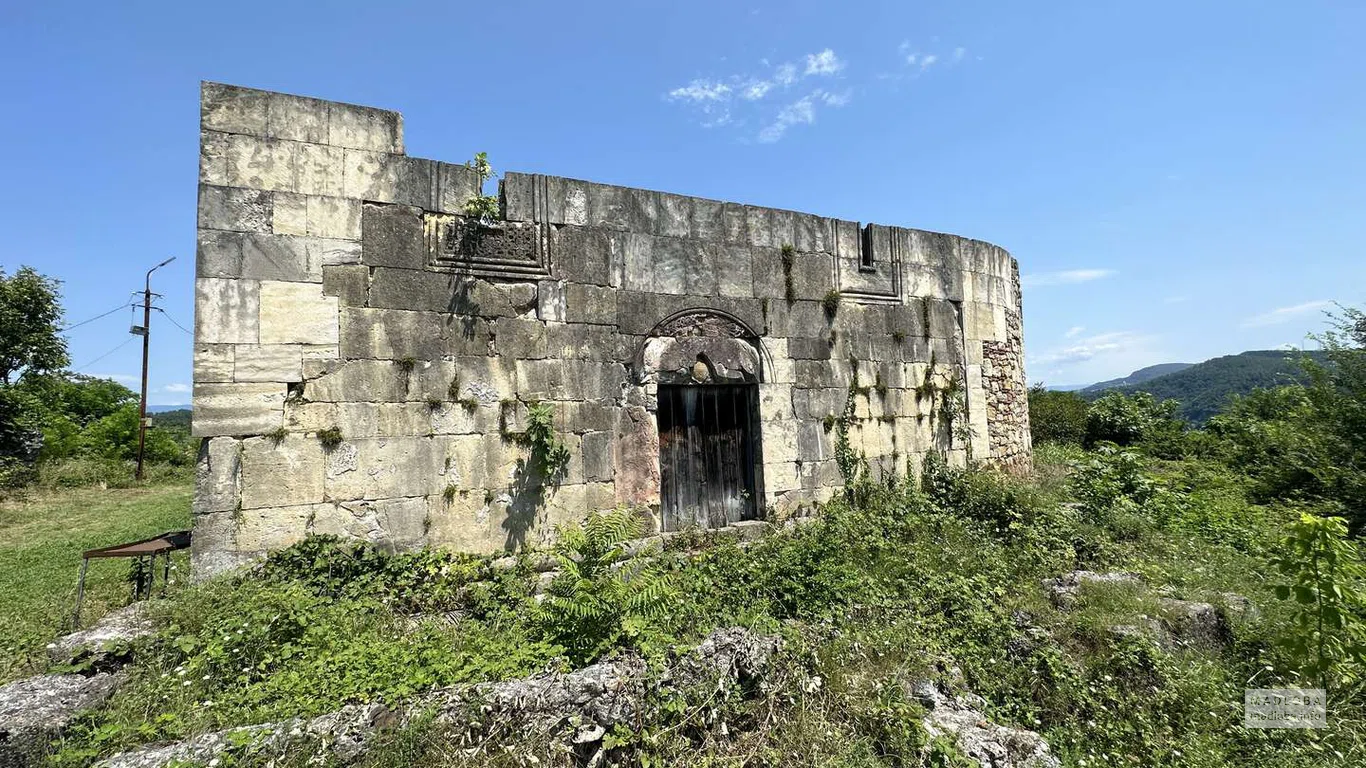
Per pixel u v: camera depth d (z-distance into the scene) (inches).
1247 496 460.1
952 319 435.5
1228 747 168.1
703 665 164.4
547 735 143.0
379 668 163.0
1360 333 424.2
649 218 324.8
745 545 308.5
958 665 198.8
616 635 178.4
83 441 926.4
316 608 205.0
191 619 192.1
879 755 154.6
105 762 123.8
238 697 154.7
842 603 231.1
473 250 279.4
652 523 309.7
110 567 342.3
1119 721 176.1
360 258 257.4
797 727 157.2
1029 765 151.3
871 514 339.6
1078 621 219.0
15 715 138.6
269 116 247.0
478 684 151.0
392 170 265.7
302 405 245.0
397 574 245.8
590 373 301.9
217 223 236.8
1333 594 179.8
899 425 402.3
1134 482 402.6
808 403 366.9
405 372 262.5
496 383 279.9
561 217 300.5
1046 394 863.7
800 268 370.9
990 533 328.2
